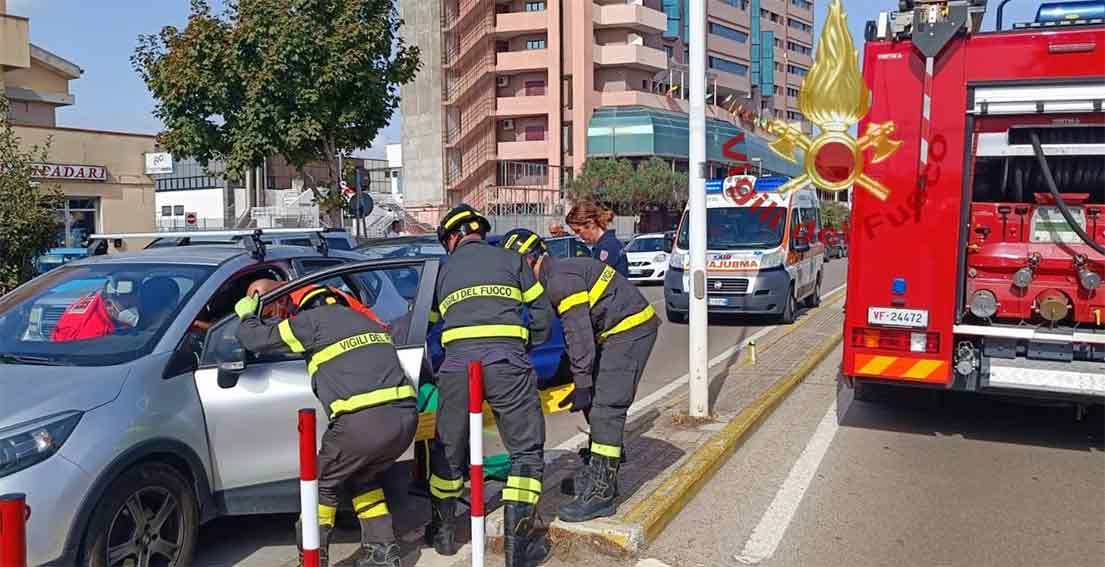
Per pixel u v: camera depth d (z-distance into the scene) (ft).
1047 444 24.56
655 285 82.53
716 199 53.67
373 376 14.55
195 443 15.23
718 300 50.62
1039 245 24.27
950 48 22.48
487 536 16.72
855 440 24.90
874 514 18.85
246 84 58.08
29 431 13.25
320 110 58.34
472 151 200.03
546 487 19.62
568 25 194.49
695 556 16.48
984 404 29.27
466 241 16.37
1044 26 21.85
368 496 15.28
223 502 15.89
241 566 16.48
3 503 6.97
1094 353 22.31
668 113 197.88
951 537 17.57
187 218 116.47
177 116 60.44
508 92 199.11
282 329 14.69
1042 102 21.81
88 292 16.99
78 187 90.74
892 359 23.65
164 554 14.75
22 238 38.32
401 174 223.30
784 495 20.03
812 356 37.37
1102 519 18.60
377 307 21.47
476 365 13.87
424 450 17.51
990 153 23.29
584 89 194.29
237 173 59.98
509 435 15.57
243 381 15.99
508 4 198.49
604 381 16.97
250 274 18.37
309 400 16.51
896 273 23.39
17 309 17.04
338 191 63.52
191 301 16.51
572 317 16.20
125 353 15.31
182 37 59.57
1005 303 24.18
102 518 13.57
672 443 22.77
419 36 199.21
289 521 19.01
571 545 16.26
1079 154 22.86
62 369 14.82
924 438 25.17
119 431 13.94
